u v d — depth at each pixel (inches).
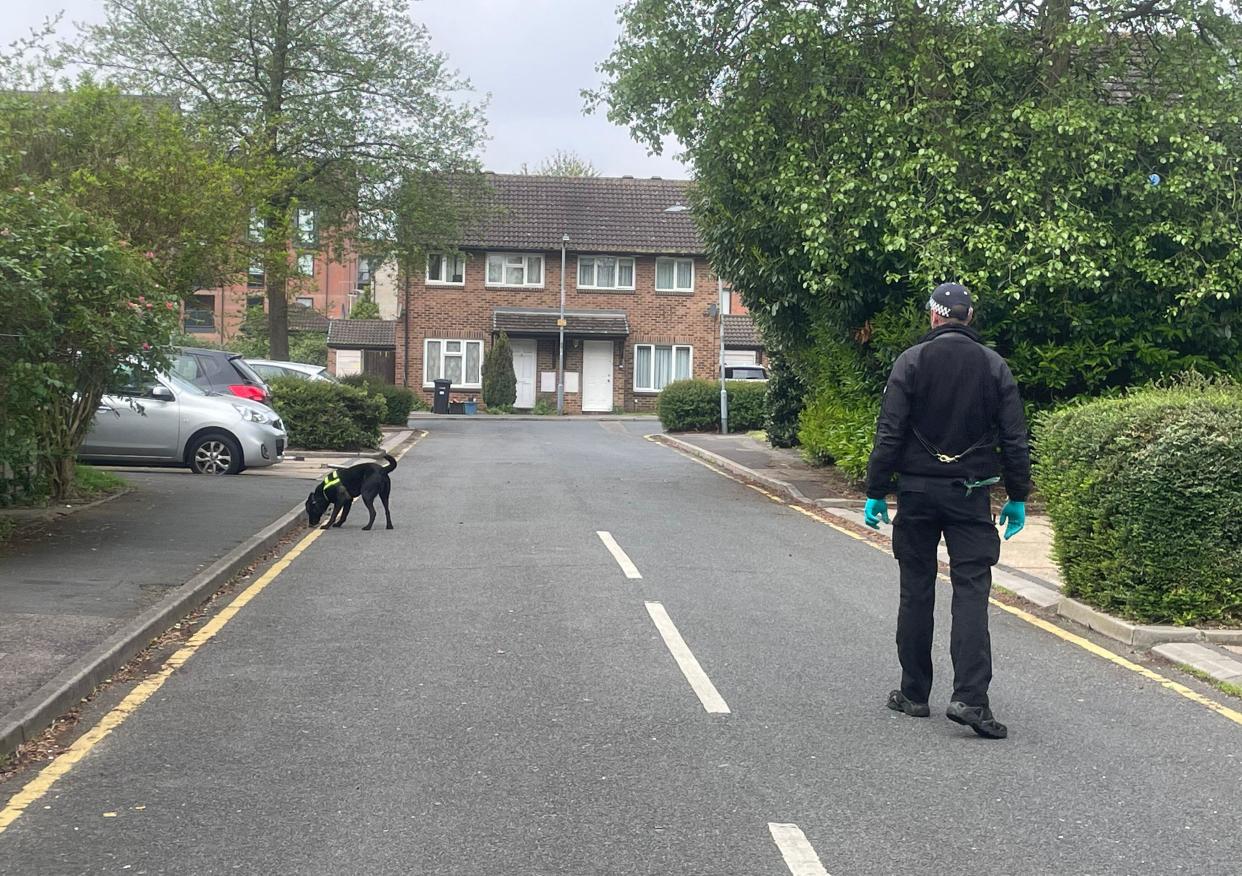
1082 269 596.7
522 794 206.7
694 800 204.4
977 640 244.4
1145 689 285.3
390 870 174.7
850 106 634.2
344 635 330.0
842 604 381.4
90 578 384.5
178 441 737.6
